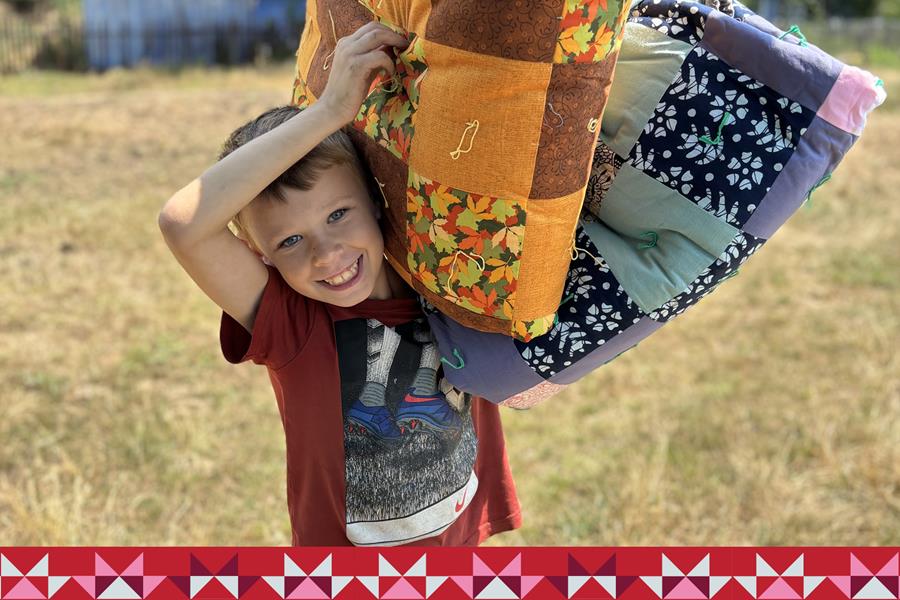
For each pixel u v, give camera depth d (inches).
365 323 70.8
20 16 915.4
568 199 62.0
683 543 140.9
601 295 67.6
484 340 69.1
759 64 63.3
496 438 83.0
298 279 65.0
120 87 556.7
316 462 71.8
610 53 58.8
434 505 74.1
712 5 66.2
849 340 208.5
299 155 61.2
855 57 741.9
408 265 67.6
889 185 342.6
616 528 143.7
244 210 64.9
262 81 579.2
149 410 175.5
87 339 203.9
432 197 62.7
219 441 167.6
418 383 71.9
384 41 61.1
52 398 177.8
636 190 65.9
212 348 203.0
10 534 136.3
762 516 146.6
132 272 243.6
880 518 145.9
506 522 84.4
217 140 395.9
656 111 64.9
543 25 55.9
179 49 690.8
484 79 57.3
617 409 180.5
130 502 148.3
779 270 257.0
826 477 156.3
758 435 169.6
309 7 72.9
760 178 63.9
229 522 146.6
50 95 513.0
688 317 225.8
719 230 64.7
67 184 325.1
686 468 157.9
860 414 173.8
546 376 69.7
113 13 671.8
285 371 70.1
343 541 74.0
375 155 65.5
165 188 324.5
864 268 257.1
